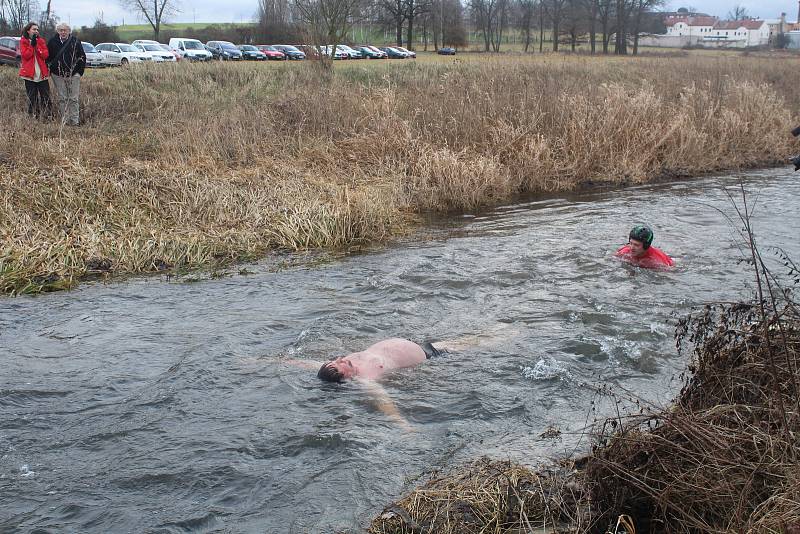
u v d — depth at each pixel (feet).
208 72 72.08
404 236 38.65
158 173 41.60
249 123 53.16
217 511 14.57
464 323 24.93
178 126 52.37
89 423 18.01
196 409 18.78
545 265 31.45
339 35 81.10
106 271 31.99
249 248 35.27
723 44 327.06
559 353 22.13
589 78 73.56
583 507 14.08
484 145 52.70
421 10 214.28
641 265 30.83
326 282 30.17
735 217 40.68
